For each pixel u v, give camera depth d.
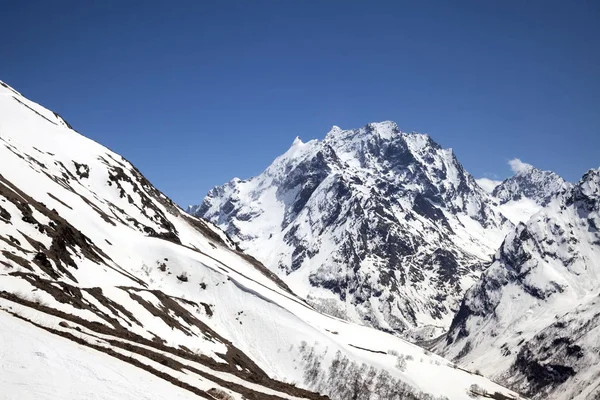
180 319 147.50
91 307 98.44
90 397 29.53
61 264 117.44
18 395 26.62
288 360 181.00
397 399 176.25
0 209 116.75
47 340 39.25
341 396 172.12
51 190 192.25
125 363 42.56
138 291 143.38
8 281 74.19
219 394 45.69
